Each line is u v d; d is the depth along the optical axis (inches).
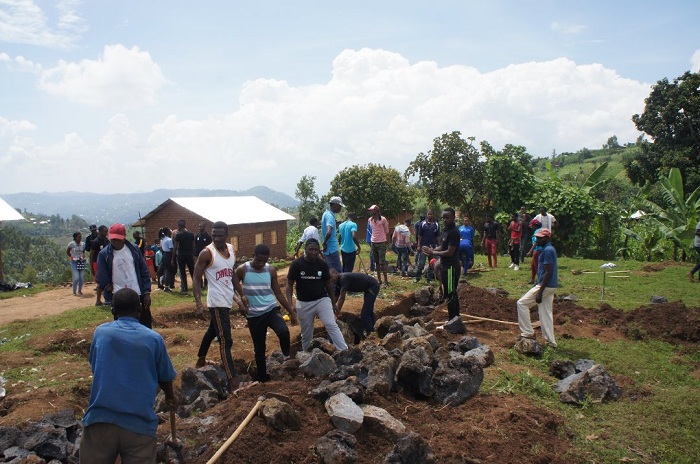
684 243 812.0
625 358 340.8
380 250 577.6
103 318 458.3
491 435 221.9
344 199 1638.8
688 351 362.6
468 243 645.3
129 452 151.7
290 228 1668.3
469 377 260.8
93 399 150.8
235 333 402.9
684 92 1130.7
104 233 565.0
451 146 1096.2
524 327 366.6
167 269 609.6
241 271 287.9
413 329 351.6
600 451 220.4
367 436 211.3
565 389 273.6
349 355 283.3
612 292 545.3
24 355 344.5
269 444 196.7
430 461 192.1
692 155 1116.5
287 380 269.9
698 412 258.1
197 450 196.2
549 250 351.6
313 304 319.3
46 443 200.4
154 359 160.1
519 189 995.9
